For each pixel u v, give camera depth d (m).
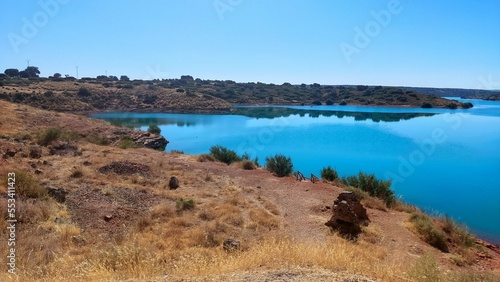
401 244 12.00
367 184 19.48
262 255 6.74
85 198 13.87
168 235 11.02
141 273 6.01
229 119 79.44
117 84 115.94
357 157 39.19
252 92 135.00
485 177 29.70
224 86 145.62
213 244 10.41
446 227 14.48
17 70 132.25
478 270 10.84
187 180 19.19
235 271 5.88
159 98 100.94
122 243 9.70
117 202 13.94
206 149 45.44
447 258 11.48
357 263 6.66
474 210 21.45
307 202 16.16
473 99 158.75
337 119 77.81
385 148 44.44
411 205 20.00
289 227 12.84
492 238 17.30
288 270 5.81
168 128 65.12
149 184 17.64
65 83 102.31
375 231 12.85
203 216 13.16
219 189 18.08
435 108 106.38
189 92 110.50
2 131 28.94
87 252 8.79
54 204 12.69
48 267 7.24
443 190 26.00
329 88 157.75
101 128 41.25
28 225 10.54
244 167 24.56
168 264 7.13
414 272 6.53
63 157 21.30
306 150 43.94
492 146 43.97
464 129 58.47
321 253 6.98
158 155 26.64
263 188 18.84
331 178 23.08
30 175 13.94
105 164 19.81
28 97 74.31
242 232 11.74
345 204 12.80
